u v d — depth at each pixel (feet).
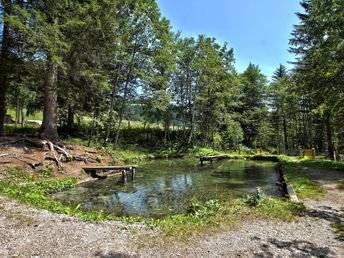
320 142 115.14
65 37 42.75
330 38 44.32
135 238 16.61
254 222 19.89
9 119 116.78
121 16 64.44
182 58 107.96
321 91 47.47
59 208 22.94
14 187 28.45
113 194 35.86
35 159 40.06
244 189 39.06
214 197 34.17
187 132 120.67
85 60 49.73
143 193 36.70
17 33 40.06
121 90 84.12
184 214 24.53
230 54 113.39
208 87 109.81
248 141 142.31
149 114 106.83
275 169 63.05
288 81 82.38
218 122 116.37
